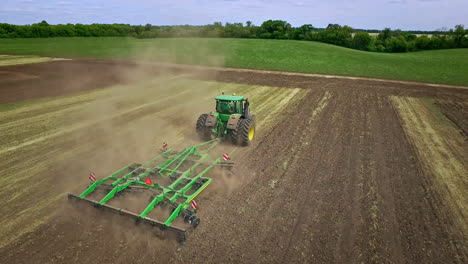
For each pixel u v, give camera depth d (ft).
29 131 38.81
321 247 18.33
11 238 18.71
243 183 26.16
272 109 51.70
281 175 27.66
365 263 17.15
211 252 17.75
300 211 22.00
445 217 21.44
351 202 23.29
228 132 34.58
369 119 46.01
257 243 18.57
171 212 20.72
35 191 24.26
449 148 34.63
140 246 18.24
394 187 25.64
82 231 19.51
